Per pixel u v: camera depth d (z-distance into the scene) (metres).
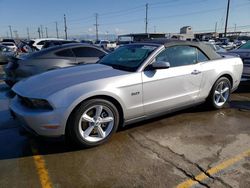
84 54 6.86
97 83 3.27
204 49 4.60
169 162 2.99
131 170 2.83
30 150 3.33
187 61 4.29
